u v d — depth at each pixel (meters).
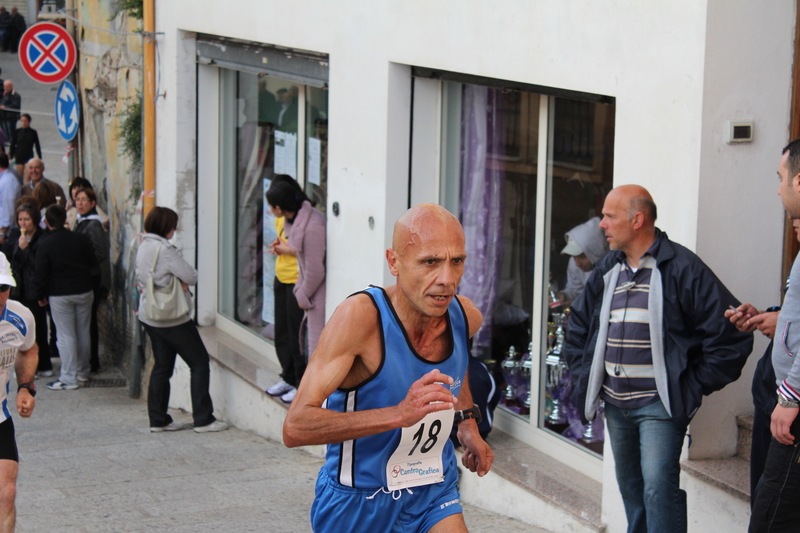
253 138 8.84
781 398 3.19
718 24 3.95
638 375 3.98
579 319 4.27
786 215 4.21
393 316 2.86
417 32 5.80
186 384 9.12
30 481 6.45
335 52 6.71
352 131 6.55
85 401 9.48
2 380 4.53
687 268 3.84
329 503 3.07
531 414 5.68
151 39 9.56
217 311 9.62
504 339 5.96
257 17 7.73
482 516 5.21
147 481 6.39
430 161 6.28
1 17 34.56
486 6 5.24
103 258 10.35
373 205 6.32
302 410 2.74
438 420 2.96
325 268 6.96
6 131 23.00
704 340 3.82
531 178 5.61
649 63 4.23
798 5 4.09
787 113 4.15
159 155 9.68
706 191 4.05
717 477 4.11
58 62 10.91
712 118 4.01
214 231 9.53
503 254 5.90
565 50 4.71
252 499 5.88
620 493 4.34
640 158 4.32
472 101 6.00
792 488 3.23
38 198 10.65
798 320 3.20
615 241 3.98
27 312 4.70
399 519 3.08
